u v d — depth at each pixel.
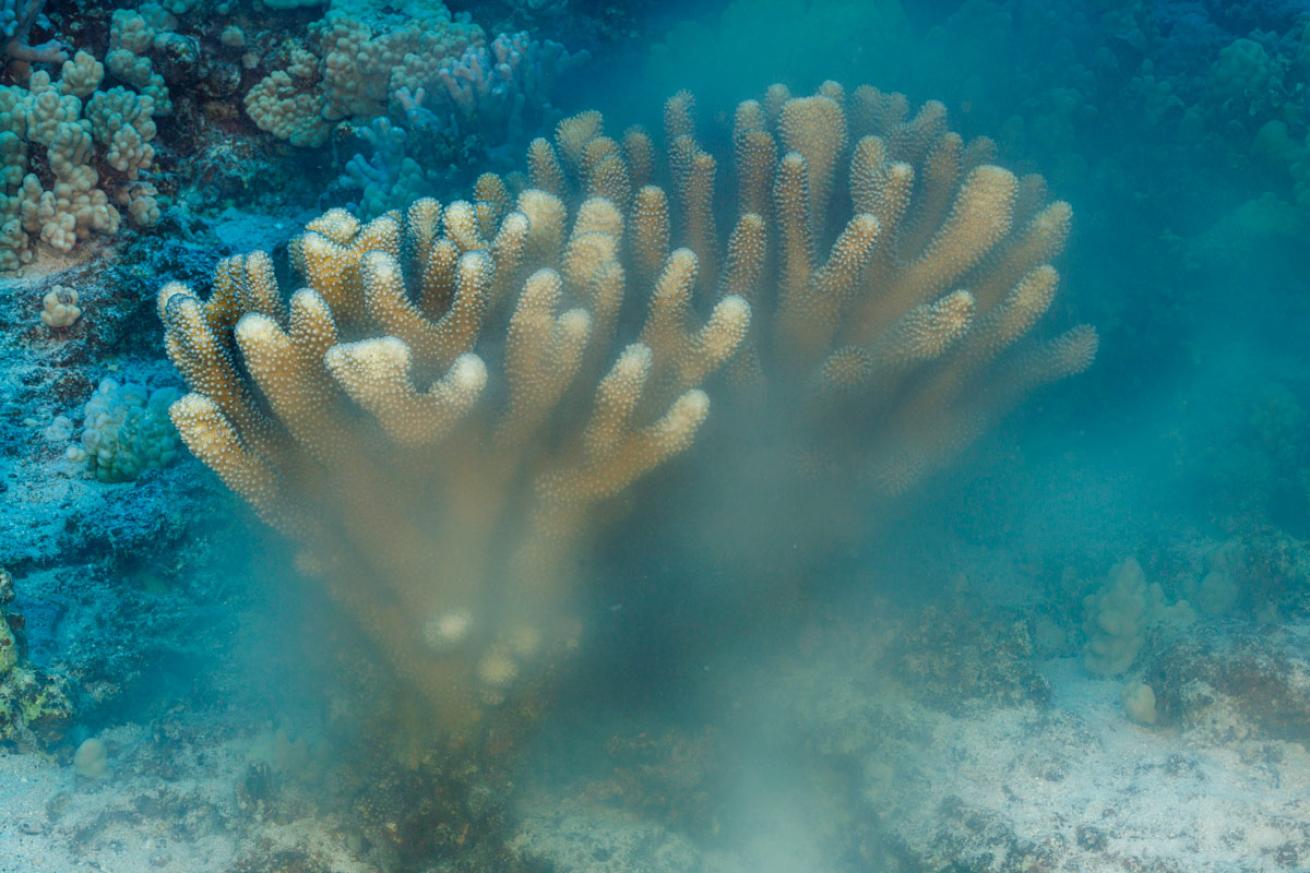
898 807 0.89
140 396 1.28
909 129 1.07
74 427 1.27
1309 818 0.81
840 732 0.94
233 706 0.93
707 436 0.93
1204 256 1.24
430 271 0.87
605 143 1.04
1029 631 1.00
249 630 0.98
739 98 1.33
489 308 0.89
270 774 0.88
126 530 1.09
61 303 1.34
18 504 1.17
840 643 0.98
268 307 0.88
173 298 0.84
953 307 0.89
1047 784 0.87
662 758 0.93
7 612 0.92
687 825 0.92
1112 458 1.19
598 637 0.94
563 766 0.92
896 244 0.96
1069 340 0.98
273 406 0.83
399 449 0.84
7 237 1.39
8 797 0.86
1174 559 1.09
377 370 0.79
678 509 0.94
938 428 0.97
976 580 1.08
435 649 0.88
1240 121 1.37
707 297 0.99
